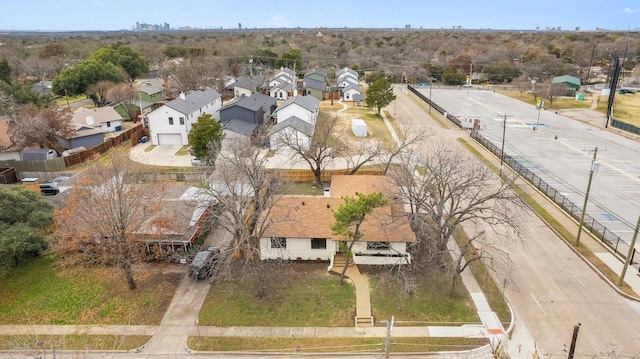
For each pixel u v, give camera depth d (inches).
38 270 1178.6
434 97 3924.7
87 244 1153.4
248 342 906.7
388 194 1253.7
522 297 1035.3
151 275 1152.2
